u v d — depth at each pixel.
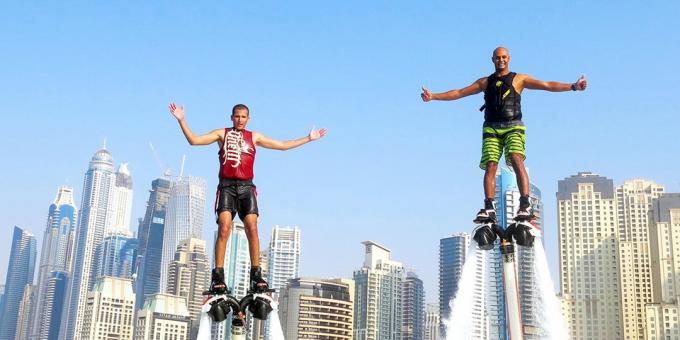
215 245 11.69
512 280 11.47
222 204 11.77
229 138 12.06
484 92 12.66
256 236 11.77
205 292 11.46
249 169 12.02
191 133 11.82
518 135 12.14
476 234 11.77
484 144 12.40
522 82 12.45
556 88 12.16
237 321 11.45
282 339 11.63
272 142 12.32
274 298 11.70
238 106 12.26
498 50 12.56
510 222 11.66
